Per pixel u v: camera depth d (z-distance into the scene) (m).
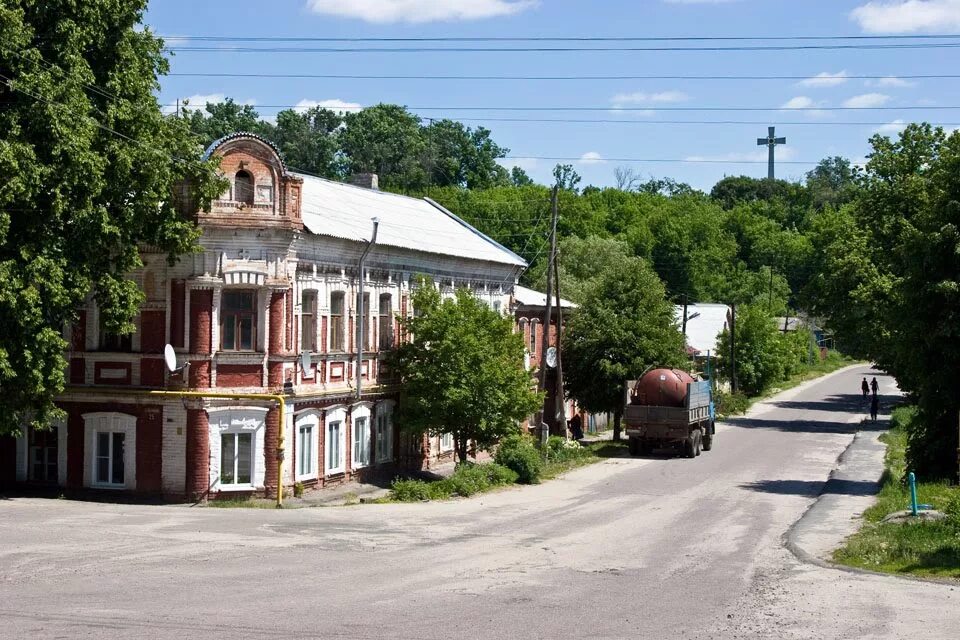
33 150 23.73
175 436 29.16
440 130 111.69
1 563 16.77
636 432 44.66
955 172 31.19
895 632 13.34
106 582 15.45
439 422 35.41
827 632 13.34
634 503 30.02
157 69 28.00
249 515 24.88
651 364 50.78
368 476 35.56
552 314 55.25
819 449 47.72
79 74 24.56
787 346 100.81
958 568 18.16
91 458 29.88
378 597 15.05
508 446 37.28
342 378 33.69
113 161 25.62
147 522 22.56
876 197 58.06
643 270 52.31
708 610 14.69
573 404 57.88
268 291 29.52
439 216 49.28
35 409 26.27
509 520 25.86
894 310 32.41
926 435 32.25
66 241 25.27
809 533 23.19
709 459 44.03
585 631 13.20
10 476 30.75
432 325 35.38
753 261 129.25
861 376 113.19
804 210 156.50
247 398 29.20
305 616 13.59
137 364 29.48
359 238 33.53
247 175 29.31
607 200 118.94
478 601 14.99
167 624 12.90
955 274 30.88
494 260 45.06
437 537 22.16
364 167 96.88
